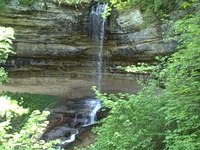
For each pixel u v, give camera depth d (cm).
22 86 2073
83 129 1518
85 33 2156
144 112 757
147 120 748
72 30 2141
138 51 1928
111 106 787
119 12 1966
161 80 899
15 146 573
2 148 550
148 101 770
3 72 830
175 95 712
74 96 1898
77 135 1455
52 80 2188
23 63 2178
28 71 2191
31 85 2116
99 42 2131
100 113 1631
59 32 2134
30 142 589
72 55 2191
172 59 800
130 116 757
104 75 2147
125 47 1995
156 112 746
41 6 2083
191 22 773
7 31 757
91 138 1414
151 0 1711
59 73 2222
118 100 781
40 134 1426
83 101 1805
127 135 735
